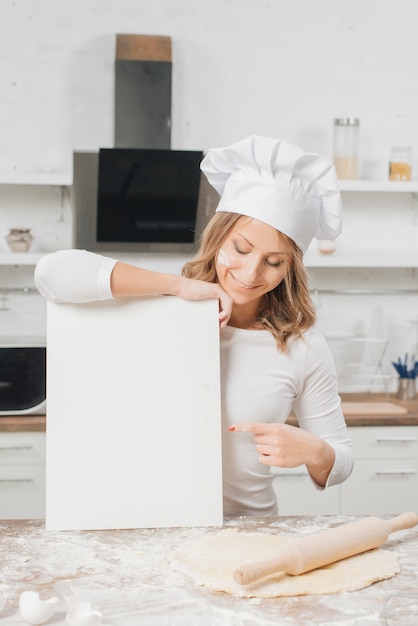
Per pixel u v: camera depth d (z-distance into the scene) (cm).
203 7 369
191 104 371
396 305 390
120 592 127
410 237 389
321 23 377
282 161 168
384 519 167
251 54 373
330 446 171
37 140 364
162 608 122
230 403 179
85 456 160
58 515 158
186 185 341
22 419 310
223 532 155
